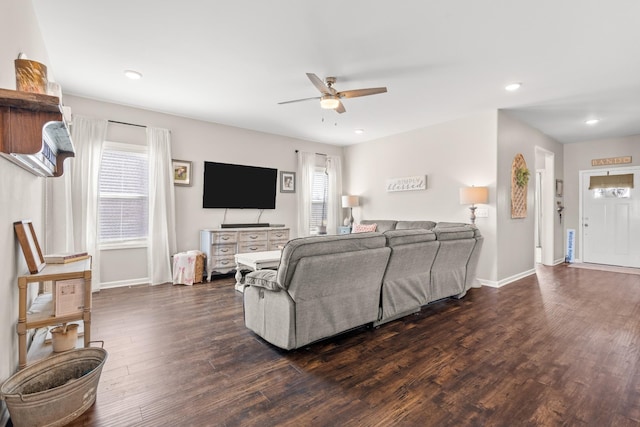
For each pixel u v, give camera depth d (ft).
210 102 14.51
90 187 13.70
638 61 10.36
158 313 11.02
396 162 20.15
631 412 5.61
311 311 7.98
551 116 16.29
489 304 12.24
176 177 16.37
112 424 5.27
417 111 15.51
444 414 5.56
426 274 11.09
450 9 7.76
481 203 15.10
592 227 21.59
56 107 5.00
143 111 15.39
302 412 5.62
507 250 15.94
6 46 5.45
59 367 5.90
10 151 4.99
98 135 13.96
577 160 22.21
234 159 18.44
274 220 20.24
